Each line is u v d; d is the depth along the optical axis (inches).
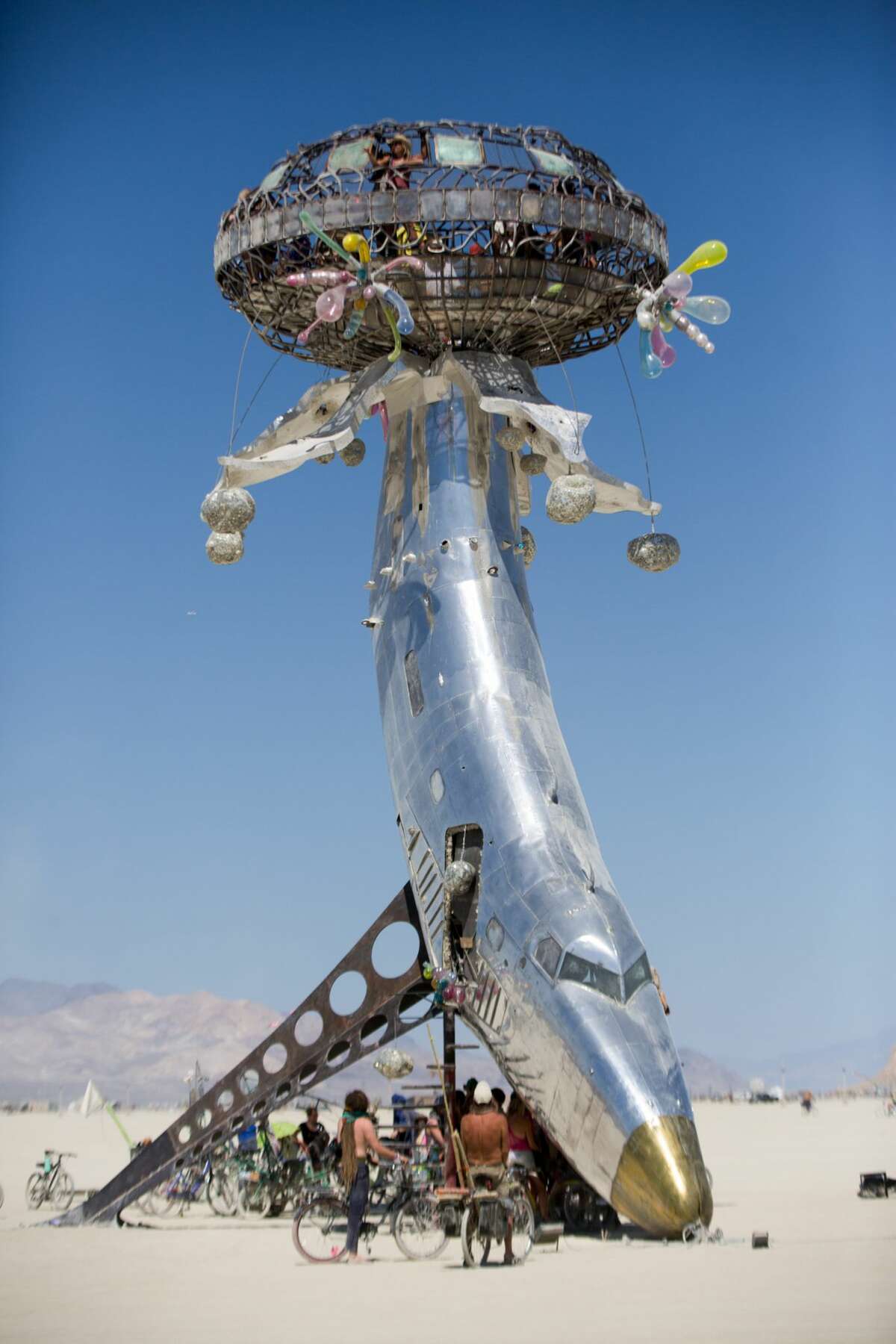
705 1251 877.2
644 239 1217.4
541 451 1226.6
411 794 1161.4
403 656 1197.1
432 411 1235.2
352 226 1160.2
